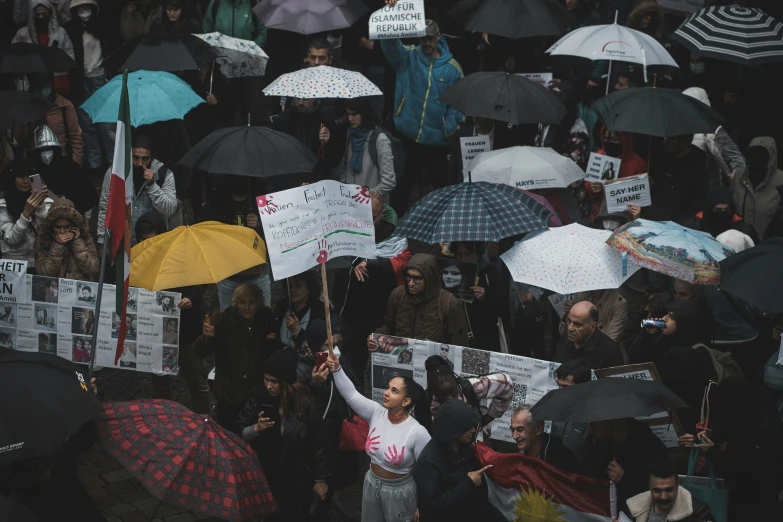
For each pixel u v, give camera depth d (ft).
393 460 23.35
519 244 28.22
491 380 25.26
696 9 44.32
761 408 24.02
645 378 23.40
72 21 47.24
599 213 34.35
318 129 39.17
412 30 38.60
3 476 20.75
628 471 22.74
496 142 38.52
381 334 27.45
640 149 36.37
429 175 41.91
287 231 24.72
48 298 30.40
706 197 33.37
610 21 44.88
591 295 29.27
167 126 40.55
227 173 31.65
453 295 28.50
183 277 26.50
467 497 21.95
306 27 41.91
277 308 29.58
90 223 43.42
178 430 21.54
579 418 21.11
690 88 41.01
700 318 26.53
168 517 26.71
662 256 26.53
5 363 19.57
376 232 33.14
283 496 24.73
